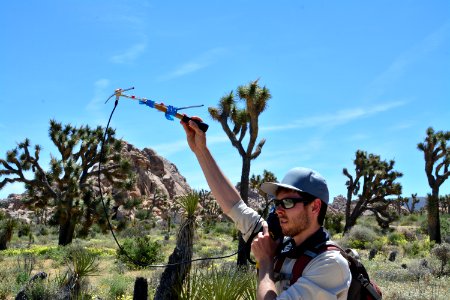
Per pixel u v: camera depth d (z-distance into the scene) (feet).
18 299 27.04
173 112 8.05
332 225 154.10
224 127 56.65
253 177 178.40
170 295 17.39
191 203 18.42
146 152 357.00
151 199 282.15
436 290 43.78
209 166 8.31
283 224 6.86
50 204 106.22
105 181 135.03
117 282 41.93
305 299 6.14
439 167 109.50
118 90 7.95
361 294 6.63
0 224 102.47
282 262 6.85
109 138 110.83
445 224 127.85
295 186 6.82
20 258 76.28
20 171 103.35
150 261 67.97
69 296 26.48
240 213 8.15
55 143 104.68
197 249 98.07
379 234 139.23
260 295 6.43
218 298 16.02
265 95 53.67
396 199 266.16
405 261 74.18
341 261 6.38
